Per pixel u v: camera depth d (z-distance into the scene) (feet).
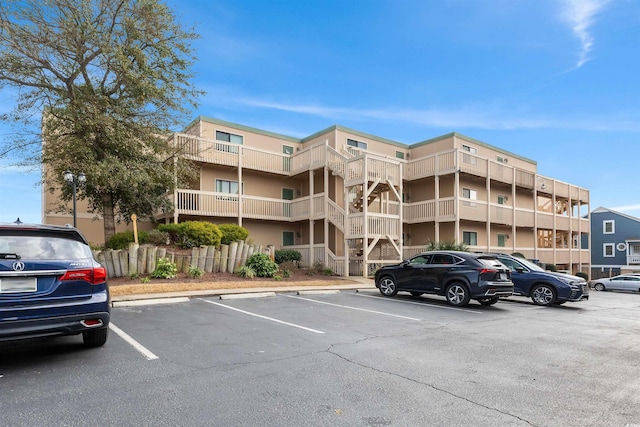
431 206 71.31
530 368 16.10
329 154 61.98
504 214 77.61
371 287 46.75
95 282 15.87
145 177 44.78
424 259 37.96
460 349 19.02
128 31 43.06
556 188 92.43
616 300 50.11
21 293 14.16
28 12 38.24
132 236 46.60
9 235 14.89
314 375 14.62
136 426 10.25
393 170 62.18
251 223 67.62
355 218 57.67
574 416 11.37
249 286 41.37
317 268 57.77
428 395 12.84
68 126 43.55
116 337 20.04
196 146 56.85
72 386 13.10
